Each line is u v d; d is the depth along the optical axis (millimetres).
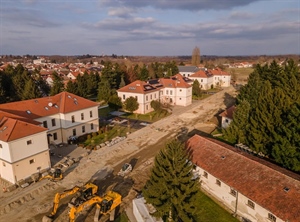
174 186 21672
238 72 173125
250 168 27047
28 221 25234
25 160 32531
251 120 38500
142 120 60406
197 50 179000
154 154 40875
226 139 45344
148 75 104875
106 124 56031
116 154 40750
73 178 33406
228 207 27109
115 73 85938
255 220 24031
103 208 24109
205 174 29953
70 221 22781
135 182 32562
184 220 21625
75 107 46219
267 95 38312
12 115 36969
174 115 65000
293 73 57906
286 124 33188
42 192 30234
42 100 44844
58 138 44594
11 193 30016
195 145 33906
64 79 110125
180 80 79375
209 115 64688
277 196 22922
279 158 32969
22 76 77062
